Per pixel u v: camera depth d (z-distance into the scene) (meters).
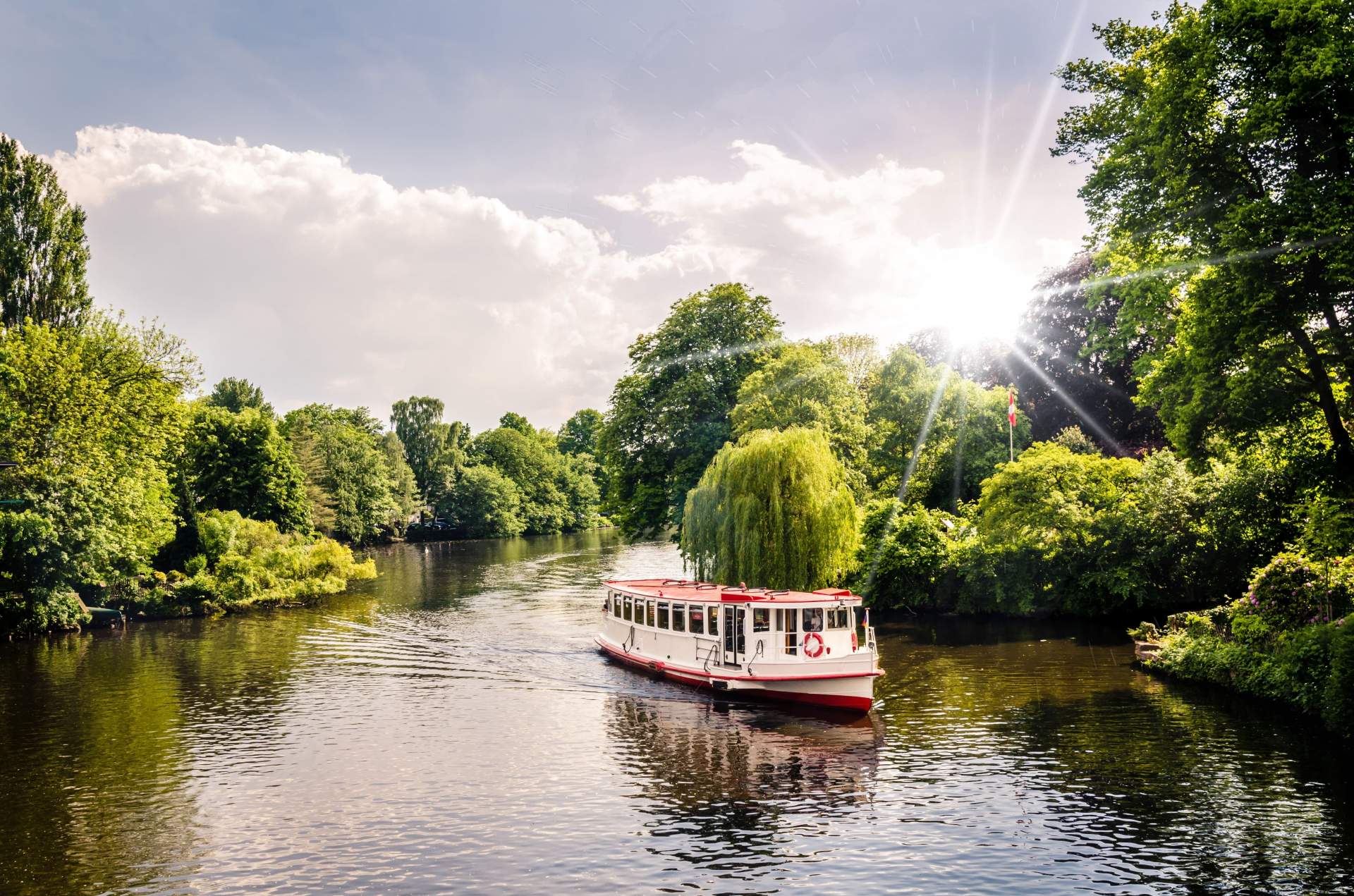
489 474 166.88
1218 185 34.03
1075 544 54.28
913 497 71.38
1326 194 30.17
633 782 27.25
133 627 58.78
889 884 20.14
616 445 81.00
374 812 25.00
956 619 56.34
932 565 59.06
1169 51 33.91
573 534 174.12
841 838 22.70
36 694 39.84
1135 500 54.12
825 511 50.91
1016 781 26.36
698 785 26.89
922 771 27.62
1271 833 22.11
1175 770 26.72
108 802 26.19
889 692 37.72
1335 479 33.97
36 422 58.56
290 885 20.55
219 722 34.81
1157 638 43.06
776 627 37.88
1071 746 29.39
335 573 79.44
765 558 50.50
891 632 52.12
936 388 74.44
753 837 22.86
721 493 53.06
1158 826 22.75
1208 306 32.47
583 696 38.31
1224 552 51.47
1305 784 25.17
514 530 167.12
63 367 60.34
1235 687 35.59
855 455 67.19
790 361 68.38
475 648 49.16
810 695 36.06
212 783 27.70
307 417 136.50
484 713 35.56
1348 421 34.44
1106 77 38.00
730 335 79.62
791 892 19.88
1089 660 42.75
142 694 39.66
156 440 66.38
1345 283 30.62
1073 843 21.95
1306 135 31.73
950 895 19.50
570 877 20.75
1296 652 32.44
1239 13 30.33
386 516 145.25
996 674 40.38
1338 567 34.38
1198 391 32.84
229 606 64.25
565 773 28.19
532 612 61.47
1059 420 81.31
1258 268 30.80
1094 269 78.25
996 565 56.41
